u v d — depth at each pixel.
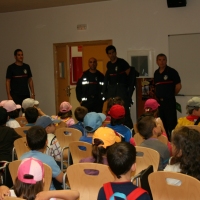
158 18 6.91
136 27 7.13
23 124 5.18
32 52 8.37
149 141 2.97
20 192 1.87
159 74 6.01
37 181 1.88
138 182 2.49
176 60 6.86
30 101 5.36
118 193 1.76
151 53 7.04
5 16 8.52
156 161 2.74
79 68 8.62
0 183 2.87
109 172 2.35
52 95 8.34
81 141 3.24
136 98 7.27
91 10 7.53
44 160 2.63
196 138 2.20
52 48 8.14
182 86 6.86
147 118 3.12
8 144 3.55
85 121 3.39
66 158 4.04
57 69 8.24
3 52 8.66
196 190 2.00
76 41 7.80
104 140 2.51
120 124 3.77
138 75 6.55
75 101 8.50
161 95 5.99
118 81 6.30
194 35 6.66
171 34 6.84
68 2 7.43
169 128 6.02
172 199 2.12
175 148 2.23
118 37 7.33
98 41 7.55
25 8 8.03
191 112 4.07
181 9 6.71
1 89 8.80
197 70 6.70
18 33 8.45
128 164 1.84
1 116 3.63
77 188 2.48
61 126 4.50
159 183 2.13
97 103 6.86
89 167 2.40
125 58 7.30
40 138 2.70
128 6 7.15
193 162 2.17
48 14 8.04
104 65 8.02
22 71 6.96
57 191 1.91
